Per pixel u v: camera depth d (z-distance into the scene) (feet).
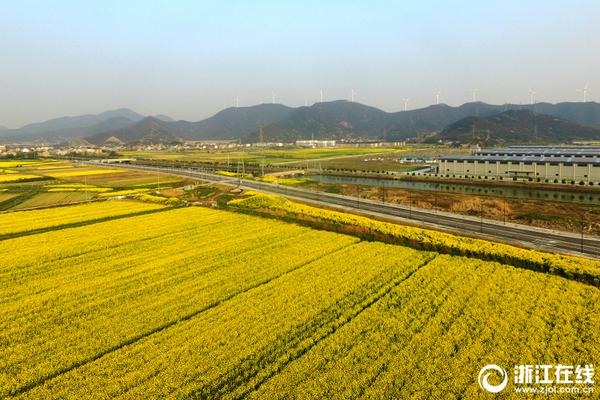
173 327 104.58
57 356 92.94
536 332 94.94
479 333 95.30
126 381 82.23
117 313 114.11
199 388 79.56
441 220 226.58
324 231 205.57
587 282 128.26
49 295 127.85
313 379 80.18
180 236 201.67
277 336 98.53
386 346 91.15
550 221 227.20
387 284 129.80
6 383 83.41
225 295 124.67
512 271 135.74
